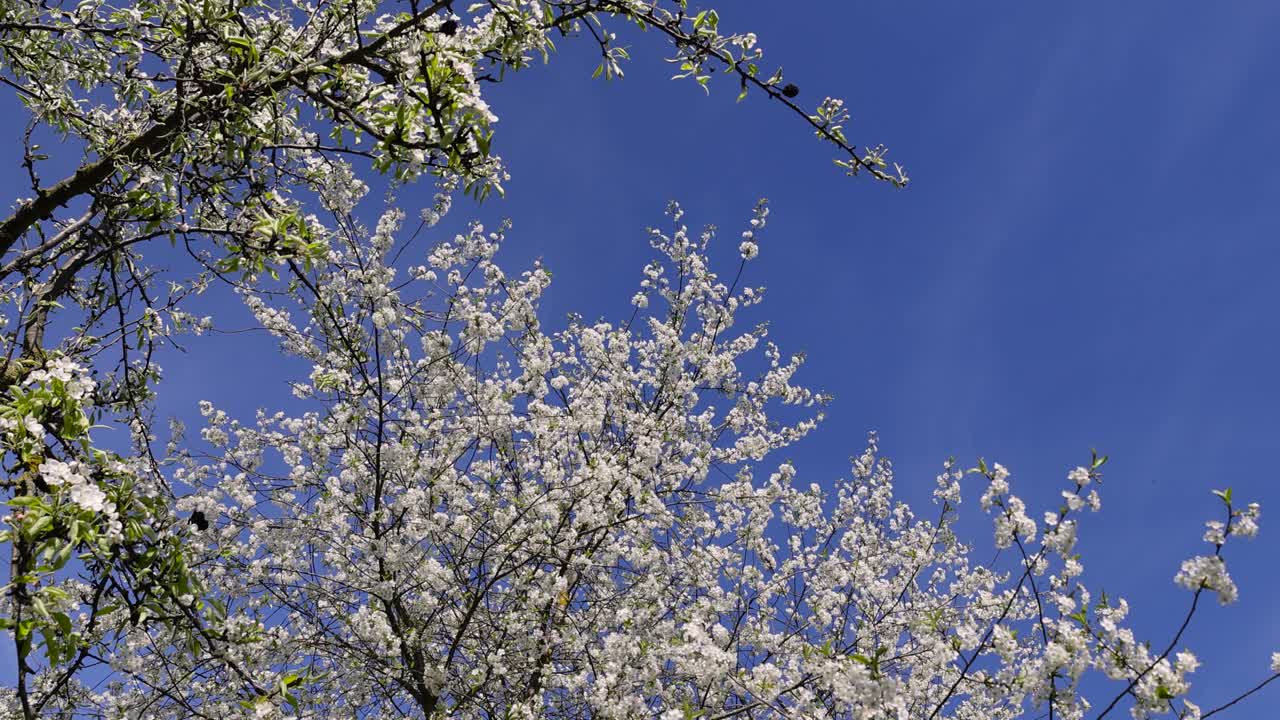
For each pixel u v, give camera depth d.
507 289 7.73
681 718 4.41
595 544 7.26
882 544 8.84
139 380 5.12
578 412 7.78
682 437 8.34
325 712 6.67
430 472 6.89
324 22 4.07
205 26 3.96
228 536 6.47
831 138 4.49
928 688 6.76
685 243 8.38
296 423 7.35
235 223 4.11
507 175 3.97
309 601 6.80
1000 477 4.11
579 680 6.33
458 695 6.34
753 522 7.51
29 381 3.19
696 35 4.29
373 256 6.55
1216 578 3.22
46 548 2.80
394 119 3.54
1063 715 4.23
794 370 8.55
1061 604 3.81
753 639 6.44
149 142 3.88
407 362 7.06
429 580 6.21
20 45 5.06
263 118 3.91
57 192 3.82
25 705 2.87
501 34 3.86
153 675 5.38
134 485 3.52
